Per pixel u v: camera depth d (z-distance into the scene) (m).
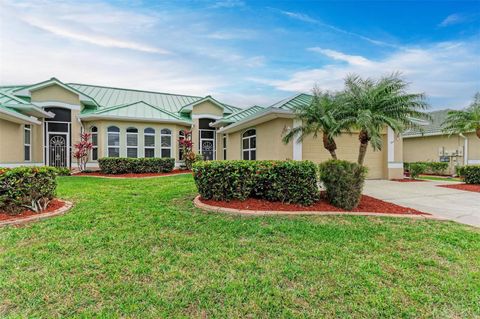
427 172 20.20
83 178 12.67
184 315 2.62
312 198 7.11
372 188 11.34
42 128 16.05
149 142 17.92
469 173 12.94
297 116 9.57
